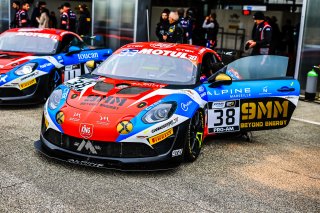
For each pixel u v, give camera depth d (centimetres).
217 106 542
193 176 455
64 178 425
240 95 553
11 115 655
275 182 457
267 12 1530
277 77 583
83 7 1338
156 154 439
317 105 923
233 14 1567
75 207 366
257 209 387
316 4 1000
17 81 683
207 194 411
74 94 482
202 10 1625
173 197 399
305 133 684
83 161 434
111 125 430
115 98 467
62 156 446
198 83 532
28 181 412
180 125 456
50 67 738
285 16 1506
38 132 574
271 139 634
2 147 504
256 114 566
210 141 600
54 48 798
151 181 433
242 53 1487
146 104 457
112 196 392
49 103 483
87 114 443
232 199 404
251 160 526
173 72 541
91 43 1349
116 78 533
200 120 515
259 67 575
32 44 800
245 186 439
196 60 561
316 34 1006
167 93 483
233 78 561
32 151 496
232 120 556
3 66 698
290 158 546
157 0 1625
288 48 1426
